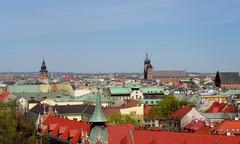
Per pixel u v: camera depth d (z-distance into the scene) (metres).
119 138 146.38
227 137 134.25
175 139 139.12
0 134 190.12
